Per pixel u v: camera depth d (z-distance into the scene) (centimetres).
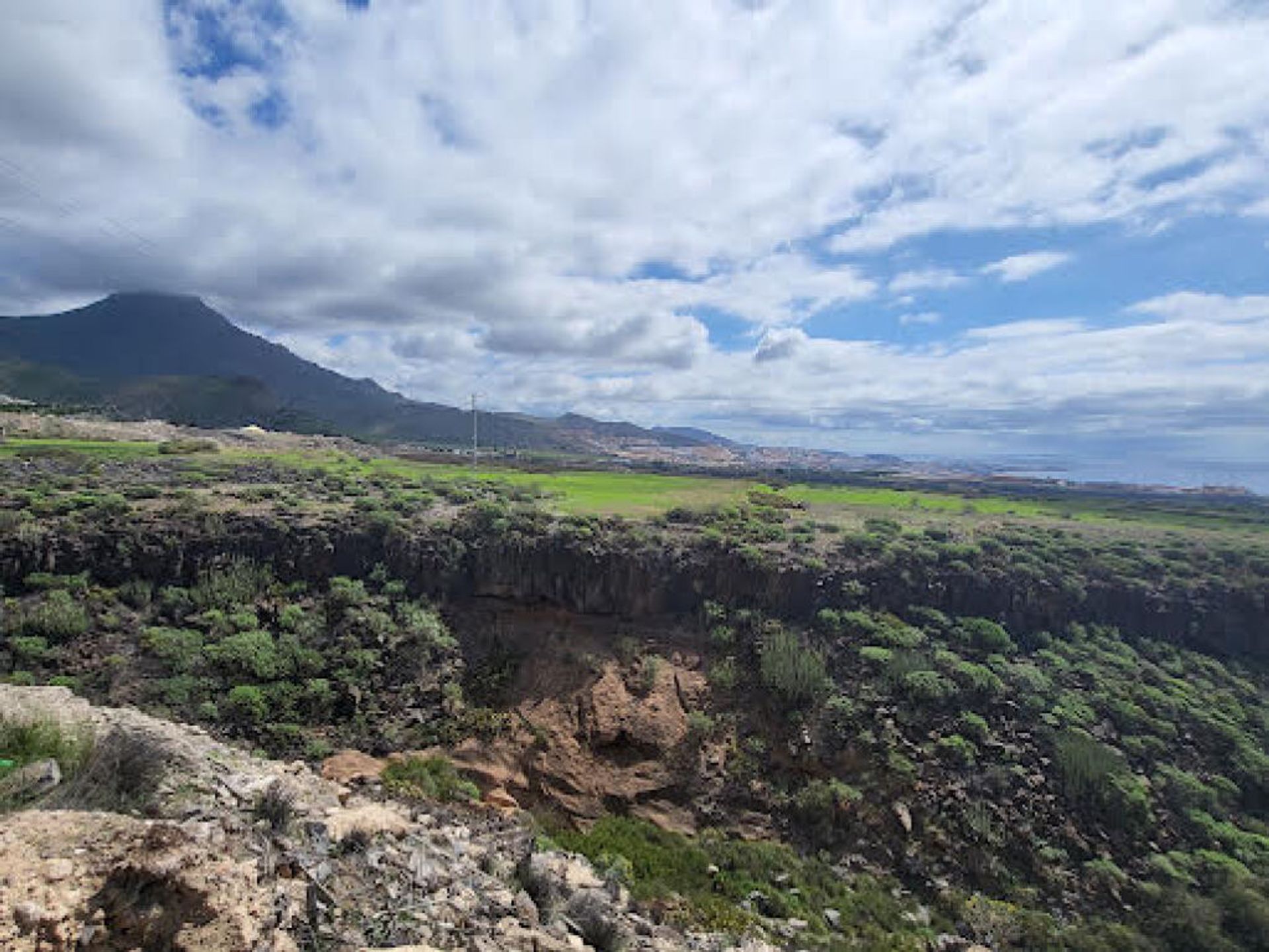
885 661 2786
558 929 841
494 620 3116
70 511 2903
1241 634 3288
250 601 2802
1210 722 2667
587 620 3141
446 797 1936
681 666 2911
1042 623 3212
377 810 950
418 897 756
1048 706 2675
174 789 870
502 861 991
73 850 603
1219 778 2464
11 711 1013
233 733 2248
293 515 3203
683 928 1286
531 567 3195
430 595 3130
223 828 755
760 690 2778
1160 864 2125
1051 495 8194
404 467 5812
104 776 856
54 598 2486
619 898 1134
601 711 2662
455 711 2631
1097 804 2323
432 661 2817
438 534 3278
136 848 593
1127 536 4169
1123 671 2950
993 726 2578
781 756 2541
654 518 3734
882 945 1762
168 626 2592
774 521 3953
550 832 2056
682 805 2388
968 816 2244
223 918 535
